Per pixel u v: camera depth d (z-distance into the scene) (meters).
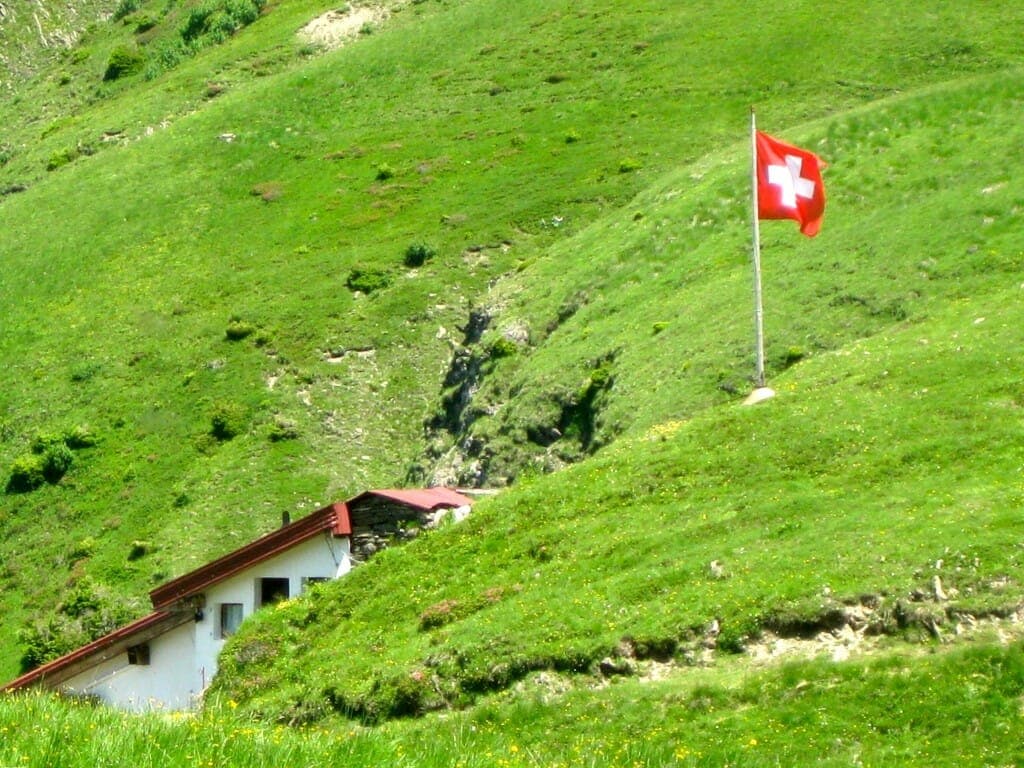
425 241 117.31
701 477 47.94
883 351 55.28
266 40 180.25
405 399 101.56
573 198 118.19
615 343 79.38
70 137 165.62
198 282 120.81
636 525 46.28
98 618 81.75
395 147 136.50
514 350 89.38
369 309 110.94
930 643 35.97
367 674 42.53
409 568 48.78
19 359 115.56
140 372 109.62
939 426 46.25
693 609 39.69
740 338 69.44
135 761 24.06
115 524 92.81
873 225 75.62
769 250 81.00
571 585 43.72
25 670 80.25
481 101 141.38
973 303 59.69
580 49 145.62
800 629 37.84
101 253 129.12
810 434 48.12
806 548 40.97
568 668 39.50
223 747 24.86
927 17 131.88
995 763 31.05
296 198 131.75
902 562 38.47
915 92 96.88
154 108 166.12
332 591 49.09
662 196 101.31
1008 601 35.97
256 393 103.81
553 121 132.88
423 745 27.83
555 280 96.00
